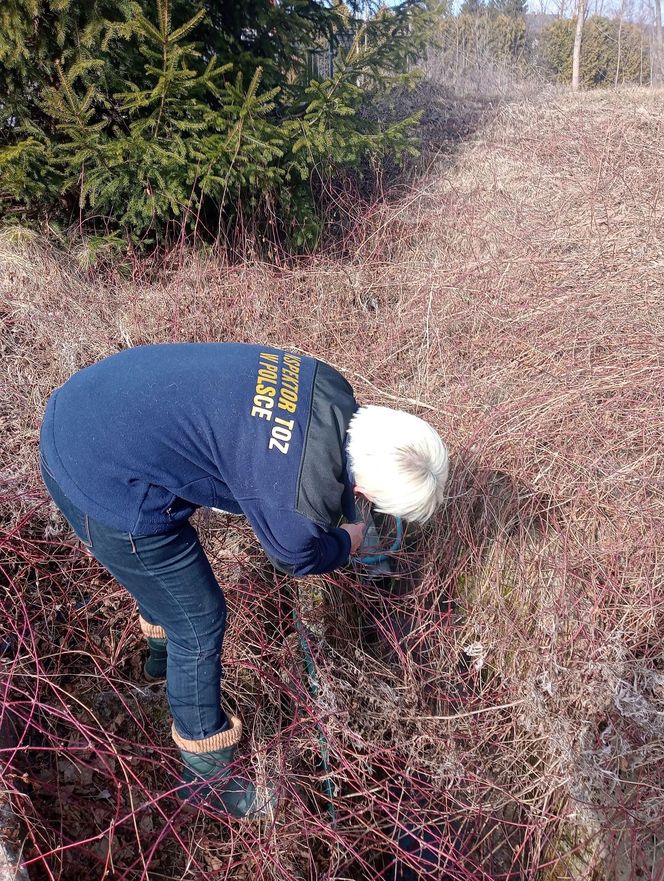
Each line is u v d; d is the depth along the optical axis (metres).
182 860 1.94
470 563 2.68
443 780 2.25
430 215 4.78
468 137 6.34
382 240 4.41
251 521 1.50
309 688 2.31
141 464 1.44
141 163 3.50
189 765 1.80
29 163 3.45
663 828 2.01
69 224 3.94
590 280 3.80
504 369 3.21
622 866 2.03
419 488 1.46
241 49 3.98
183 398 1.46
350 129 4.14
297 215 4.28
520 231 4.41
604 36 14.56
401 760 2.19
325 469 1.41
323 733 2.16
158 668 2.15
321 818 2.06
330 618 2.50
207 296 3.57
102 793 1.96
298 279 3.93
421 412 3.05
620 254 4.07
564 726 2.20
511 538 2.66
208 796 1.83
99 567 2.37
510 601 2.56
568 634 2.39
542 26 16.78
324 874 1.96
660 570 2.45
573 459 2.76
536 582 2.54
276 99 4.19
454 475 2.80
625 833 2.05
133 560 1.51
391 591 2.72
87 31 3.24
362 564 2.60
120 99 3.67
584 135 5.89
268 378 1.49
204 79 3.45
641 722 2.12
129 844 1.91
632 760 2.15
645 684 2.20
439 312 3.61
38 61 3.42
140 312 3.38
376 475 1.45
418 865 2.02
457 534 2.67
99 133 3.45
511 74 9.59
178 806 2.00
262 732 2.17
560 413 2.90
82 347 3.05
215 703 1.75
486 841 2.21
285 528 1.43
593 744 2.20
